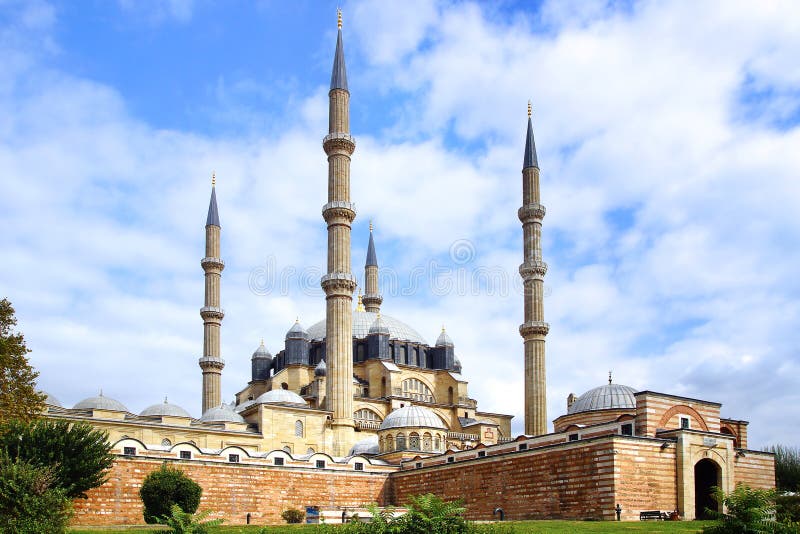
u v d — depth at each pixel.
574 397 112.56
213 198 145.75
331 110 122.44
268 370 144.12
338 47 125.56
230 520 84.12
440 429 108.62
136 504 78.25
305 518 85.94
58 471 61.38
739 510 41.16
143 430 102.44
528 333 118.00
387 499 96.94
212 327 138.50
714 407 75.38
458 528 37.28
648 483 66.88
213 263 141.00
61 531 45.88
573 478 69.94
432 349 144.00
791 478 102.38
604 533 49.59
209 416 114.06
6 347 69.56
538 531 49.16
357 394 130.62
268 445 110.38
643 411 70.25
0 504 44.38
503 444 86.06
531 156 125.25
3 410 68.69
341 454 113.31
